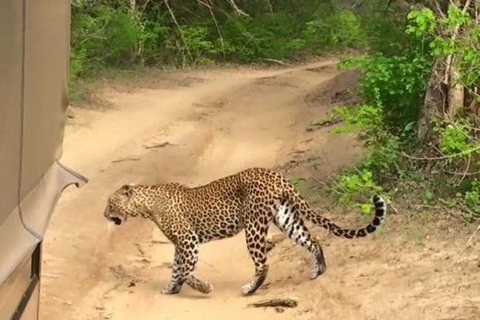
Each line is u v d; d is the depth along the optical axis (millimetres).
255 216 11023
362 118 15203
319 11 51875
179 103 30141
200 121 26594
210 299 11125
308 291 10938
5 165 3811
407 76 15688
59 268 11828
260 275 11125
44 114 4945
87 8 36344
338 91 31250
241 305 10797
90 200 15758
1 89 3654
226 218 11242
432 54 13273
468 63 13242
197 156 21453
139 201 11297
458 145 12180
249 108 29922
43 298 10539
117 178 17891
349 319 9844
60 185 5781
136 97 30969
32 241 4602
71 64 30188
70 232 13695
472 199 12477
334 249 12359
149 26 42656
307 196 15523
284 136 24094
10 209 4016
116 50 37156
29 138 4449
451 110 13867
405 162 14625
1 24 3648
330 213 14336
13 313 4539
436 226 12242
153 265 12859
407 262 11180
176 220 11219
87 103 28125
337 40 50625
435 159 13391
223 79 38906
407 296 10141
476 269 10633
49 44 4980
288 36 49406
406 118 15992
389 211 13188
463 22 12516
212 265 12773
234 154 22016
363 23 24203
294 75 40406
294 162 19719
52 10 5062
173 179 18672
